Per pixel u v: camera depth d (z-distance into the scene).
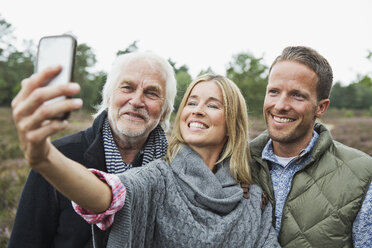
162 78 0.85
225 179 0.76
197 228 0.65
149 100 0.83
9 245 0.73
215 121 0.75
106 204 0.50
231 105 0.78
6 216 2.00
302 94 0.79
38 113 0.34
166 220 0.65
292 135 0.80
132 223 0.56
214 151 0.79
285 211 0.79
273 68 0.82
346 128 7.90
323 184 0.77
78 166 0.47
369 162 0.77
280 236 0.79
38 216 0.73
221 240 0.67
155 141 0.90
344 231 0.74
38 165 0.40
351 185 0.75
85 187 0.46
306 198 0.78
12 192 2.49
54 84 0.36
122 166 0.80
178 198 0.67
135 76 0.81
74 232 0.73
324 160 0.80
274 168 0.85
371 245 0.74
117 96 0.81
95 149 0.79
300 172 0.81
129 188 0.54
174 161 0.74
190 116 0.76
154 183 0.65
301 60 0.79
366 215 0.73
